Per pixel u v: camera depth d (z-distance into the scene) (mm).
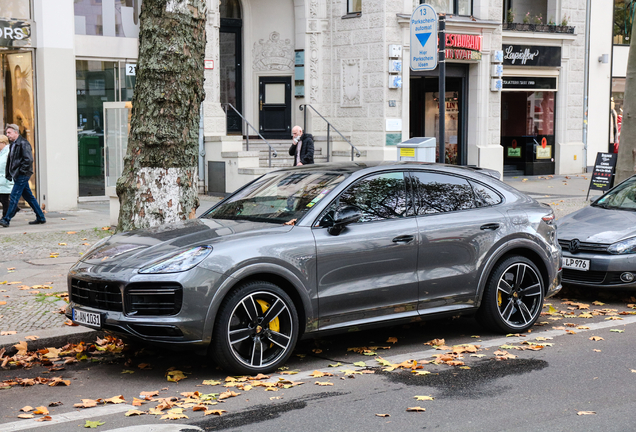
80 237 12219
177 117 8312
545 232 7145
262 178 7090
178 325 5258
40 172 16359
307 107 21047
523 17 25000
